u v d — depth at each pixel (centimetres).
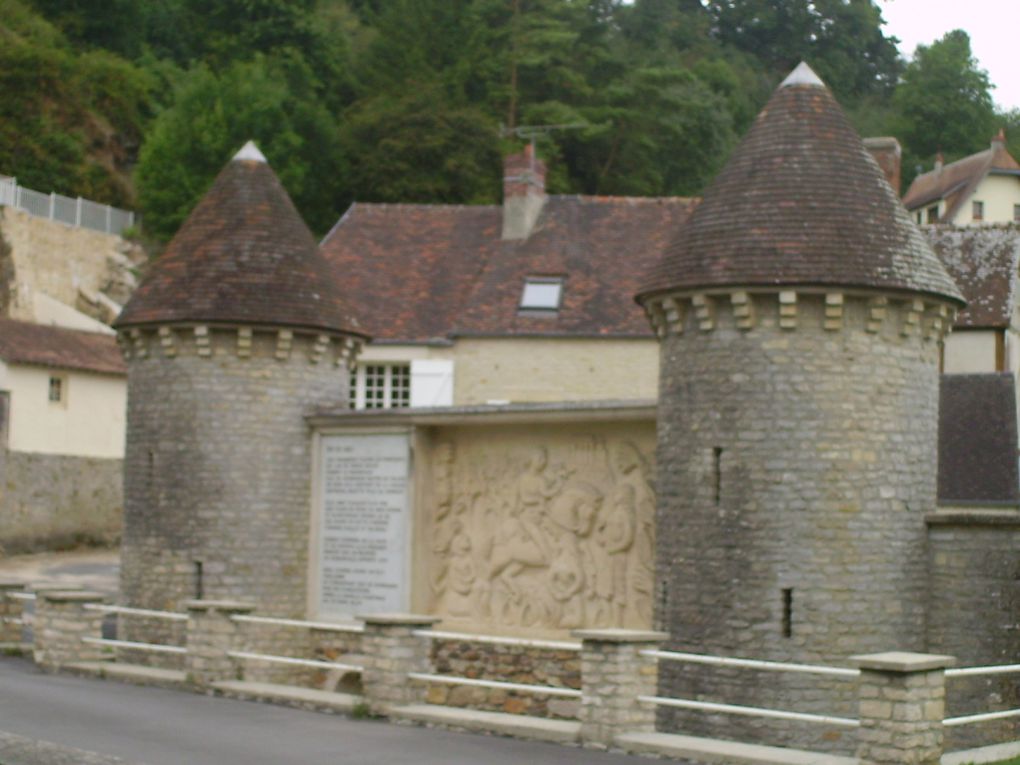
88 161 5594
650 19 6925
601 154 5394
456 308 3178
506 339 3073
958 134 6956
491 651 2017
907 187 6662
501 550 2034
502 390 3058
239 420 2131
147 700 1536
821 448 1683
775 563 1678
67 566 3650
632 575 1905
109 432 4188
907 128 6994
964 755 1162
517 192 3325
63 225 4928
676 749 1179
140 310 2159
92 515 4088
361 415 2117
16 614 2030
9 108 5466
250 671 2092
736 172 1795
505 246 3297
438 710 1381
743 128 6209
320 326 2153
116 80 5903
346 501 2155
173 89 5844
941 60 7125
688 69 6184
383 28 6056
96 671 1756
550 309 3103
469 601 2064
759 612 1680
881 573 1684
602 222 3316
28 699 1510
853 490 1683
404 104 5300
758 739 1669
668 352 1803
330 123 5328
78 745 1212
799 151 1777
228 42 6084
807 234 1700
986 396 2520
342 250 3356
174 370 2159
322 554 2173
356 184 5181
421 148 5106
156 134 5291
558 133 5272
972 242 3139
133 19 6462
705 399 1739
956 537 1708
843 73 7506
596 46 5862
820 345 1694
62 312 4712
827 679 1658
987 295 3006
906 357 1733
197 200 5088
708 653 1706
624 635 1241
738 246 1716
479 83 5678
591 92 5575
